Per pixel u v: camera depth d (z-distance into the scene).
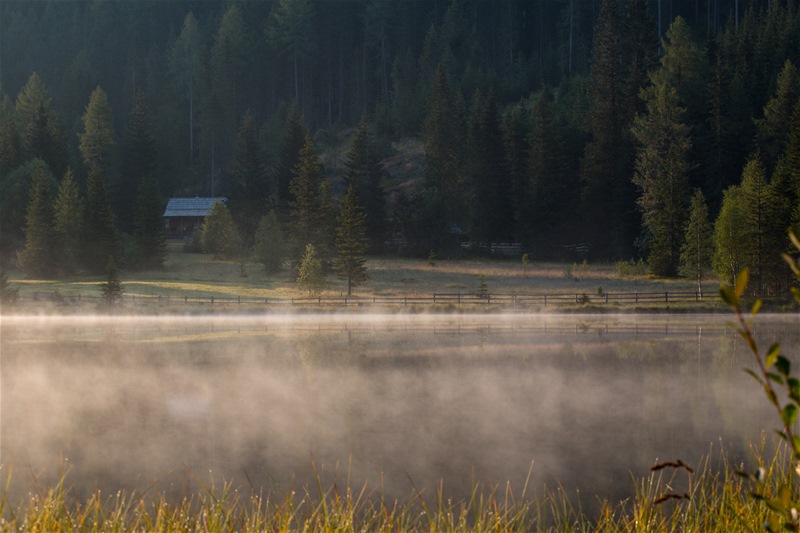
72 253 123.00
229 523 11.40
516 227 149.38
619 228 139.88
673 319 76.81
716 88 141.62
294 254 119.50
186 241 157.75
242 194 160.12
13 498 19.92
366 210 147.62
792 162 103.81
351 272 101.06
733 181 140.38
